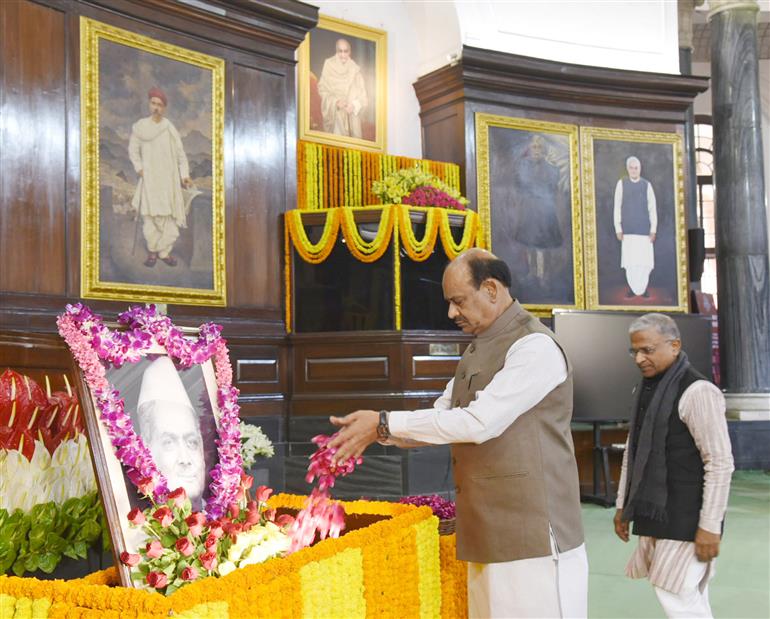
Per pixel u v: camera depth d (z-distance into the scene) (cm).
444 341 838
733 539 688
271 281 847
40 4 680
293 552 240
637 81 1072
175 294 766
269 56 859
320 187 902
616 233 1065
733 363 1127
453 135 1023
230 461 239
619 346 911
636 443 334
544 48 1080
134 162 745
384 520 285
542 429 254
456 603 309
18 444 219
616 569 586
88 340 212
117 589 185
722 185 1141
